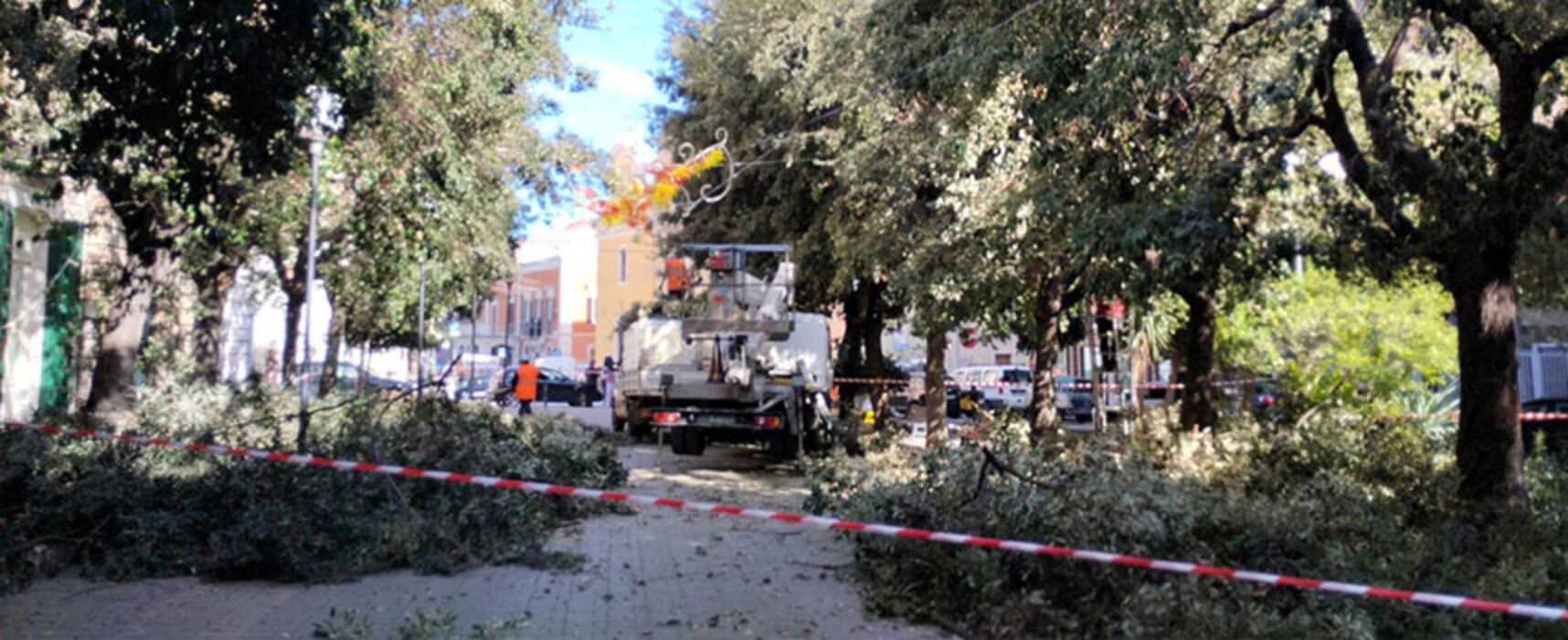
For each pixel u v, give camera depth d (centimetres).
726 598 803
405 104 1452
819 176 2109
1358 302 1574
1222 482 1092
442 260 1908
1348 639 617
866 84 1534
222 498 864
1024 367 3791
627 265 5634
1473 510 898
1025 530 734
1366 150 1060
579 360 6188
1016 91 1296
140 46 898
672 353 2003
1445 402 1855
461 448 1031
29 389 1662
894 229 1606
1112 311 1761
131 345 1441
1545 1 852
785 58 1962
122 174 1202
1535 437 1446
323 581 820
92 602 748
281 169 970
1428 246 923
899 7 1457
